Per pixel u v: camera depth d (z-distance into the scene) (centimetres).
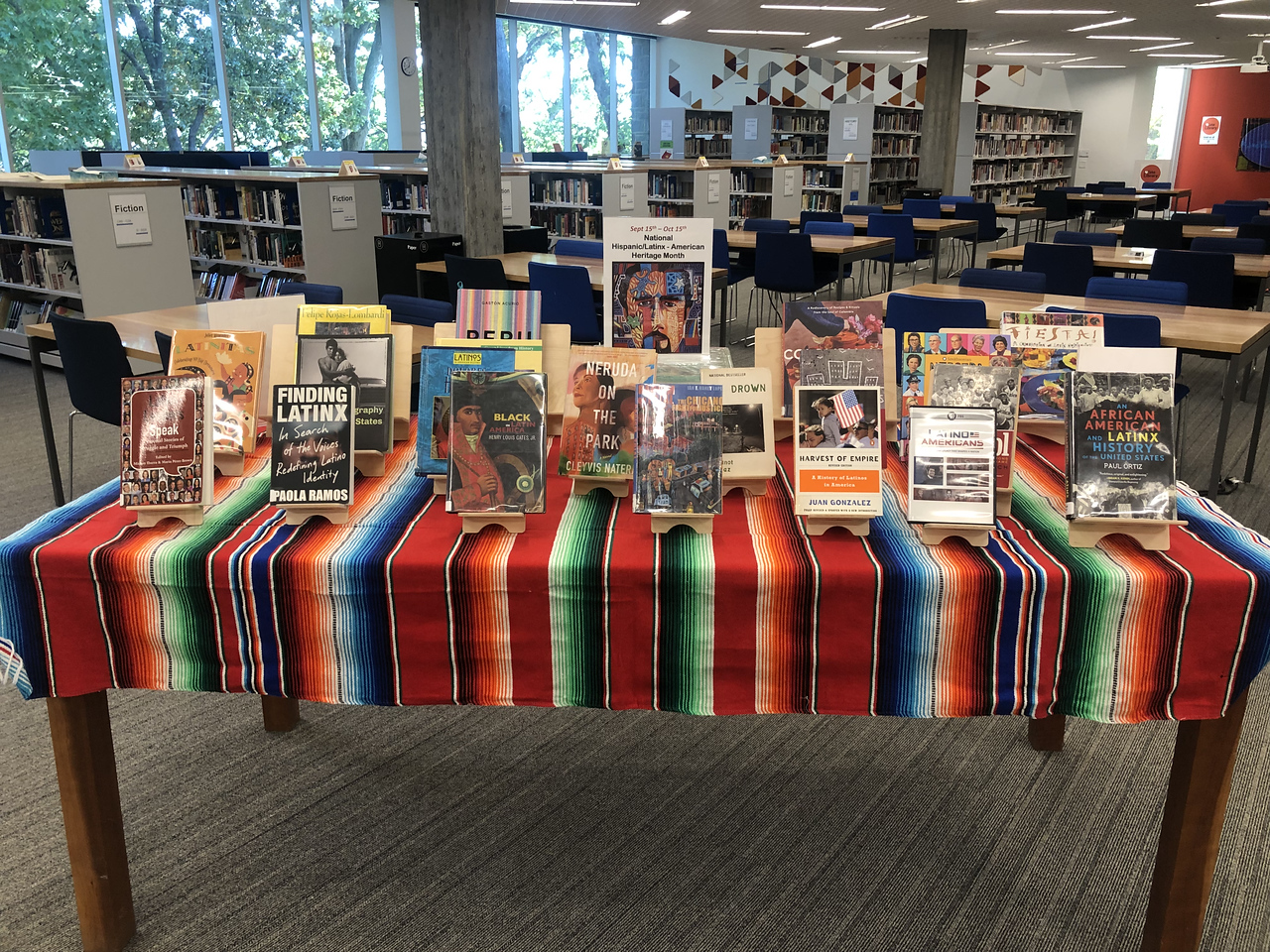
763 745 231
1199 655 138
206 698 251
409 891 179
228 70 1117
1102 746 229
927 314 369
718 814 204
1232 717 142
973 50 1617
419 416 172
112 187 580
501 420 155
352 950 165
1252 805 204
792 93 1795
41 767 220
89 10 991
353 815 203
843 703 146
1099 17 1165
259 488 178
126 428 158
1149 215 1912
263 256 773
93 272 580
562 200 930
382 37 1262
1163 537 145
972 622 140
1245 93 1909
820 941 167
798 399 156
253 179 747
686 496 153
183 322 396
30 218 623
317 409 160
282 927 170
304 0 1166
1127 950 165
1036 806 206
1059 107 2045
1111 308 407
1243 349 344
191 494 156
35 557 145
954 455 149
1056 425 196
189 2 1067
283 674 150
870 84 1888
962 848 192
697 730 238
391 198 880
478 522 154
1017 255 589
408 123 1307
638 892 180
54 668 149
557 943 167
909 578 138
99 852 158
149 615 148
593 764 223
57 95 984
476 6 690
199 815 202
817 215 952
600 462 169
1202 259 525
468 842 194
